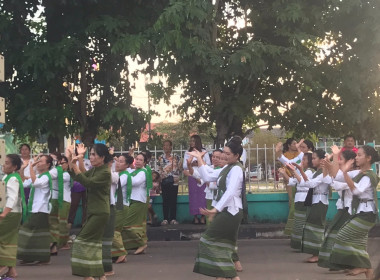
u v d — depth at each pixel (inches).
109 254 356.5
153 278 350.6
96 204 318.7
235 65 517.3
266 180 566.9
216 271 299.9
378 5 550.9
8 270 352.2
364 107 590.9
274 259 418.6
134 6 542.3
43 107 544.7
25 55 511.2
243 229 537.0
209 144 682.2
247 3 596.7
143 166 449.7
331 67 595.8
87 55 543.5
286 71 582.9
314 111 577.9
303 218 439.5
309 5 570.6
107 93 575.2
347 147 525.7
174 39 495.5
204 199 545.6
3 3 519.5
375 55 558.3
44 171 400.2
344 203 353.7
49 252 397.4
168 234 526.0
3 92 549.0
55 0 519.8
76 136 593.0
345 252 330.6
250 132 627.5
